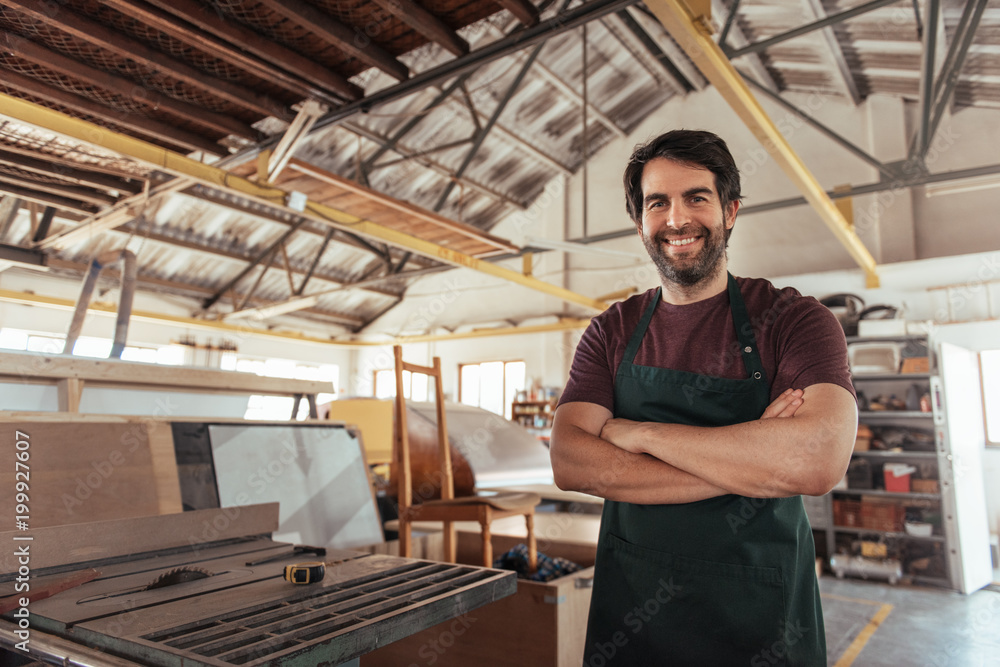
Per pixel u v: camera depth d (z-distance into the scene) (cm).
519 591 235
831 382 95
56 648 89
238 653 79
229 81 275
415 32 250
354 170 940
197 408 268
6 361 207
